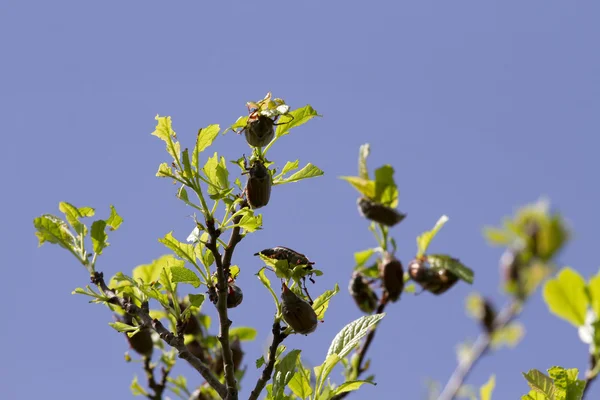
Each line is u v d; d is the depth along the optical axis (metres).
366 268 6.70
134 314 4.86
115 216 5.36
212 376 4.53
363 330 4.65
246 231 4.53
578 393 4.28
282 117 4.82
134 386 6.21
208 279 4.64
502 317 7.33
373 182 6.79
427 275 6.73
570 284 5.07
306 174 4.80
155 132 4.66
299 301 4.44
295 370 4.60
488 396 5.19
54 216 5.41
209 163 4.75
